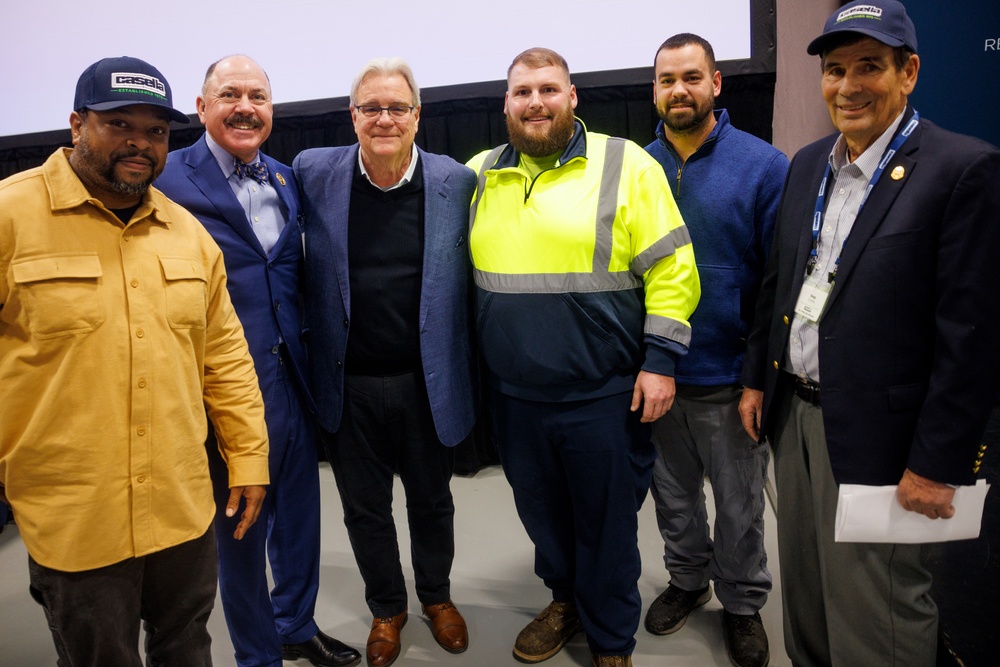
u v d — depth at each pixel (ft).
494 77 8.82
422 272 5.24
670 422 5.87
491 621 6.51
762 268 5.58
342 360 5.32
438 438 5.50
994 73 8.59
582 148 5.00
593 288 4.86
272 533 5.72
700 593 6.47
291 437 5.38
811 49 4.05
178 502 3.88
